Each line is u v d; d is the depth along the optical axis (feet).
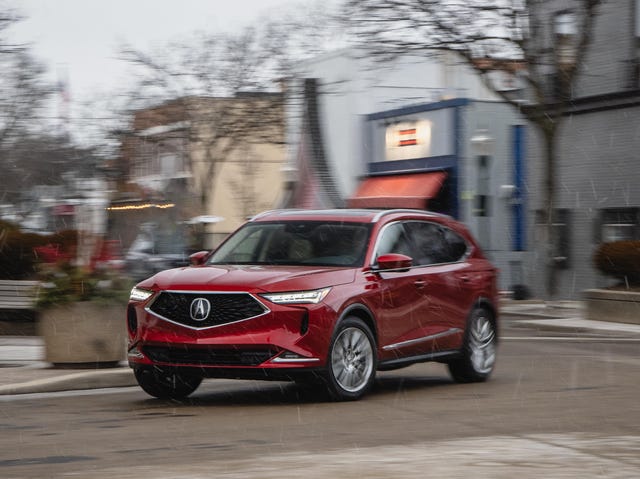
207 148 150.30
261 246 39.22
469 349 42.65
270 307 34.76
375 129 136.98
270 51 143.64
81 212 79.46
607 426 30.96
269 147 194.49
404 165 130.82
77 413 33.91
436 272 41.19
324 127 149.28
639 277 79.56
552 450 26.37
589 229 106.11
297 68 145.59
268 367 34.63
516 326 78.89
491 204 118.42
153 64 144.25
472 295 42.86
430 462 24.49
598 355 56.08
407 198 124.98
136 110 143.54
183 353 35.22
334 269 37.22
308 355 35.12
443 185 122.62
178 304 35.40
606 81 103.65
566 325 75.31
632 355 56.29
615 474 23.17
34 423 31.55
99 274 45.39
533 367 49.55
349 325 36.42
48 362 44.80
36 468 23.95
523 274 117.08
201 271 36.63
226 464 24.27
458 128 120.26
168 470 23.49
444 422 31.76
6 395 38.75
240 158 172.65
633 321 75.92
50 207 136.26
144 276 108.68
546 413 33.83
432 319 40.63
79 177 136.87
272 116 147.23
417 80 146.00
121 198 138.31
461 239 43.93
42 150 130.72
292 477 22.49
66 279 44.60
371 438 28.58
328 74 147.02
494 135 118.93
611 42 103.14
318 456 25.43
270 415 33.37
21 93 106.32
